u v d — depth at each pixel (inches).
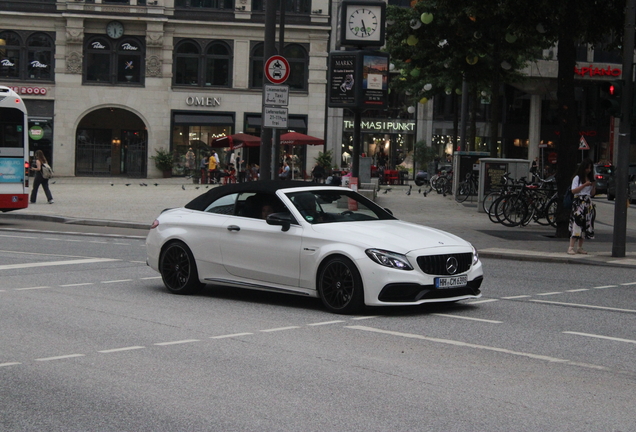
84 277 499.8
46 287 458.0
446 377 263.9
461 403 234.4
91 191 1427.2
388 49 1304.1
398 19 1275.8
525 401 237.0
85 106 1974.7
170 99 1998.0
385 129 2145.7
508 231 825.5
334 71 868.0
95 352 298.7
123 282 482.9
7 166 876.0
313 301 418.6
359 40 868.0
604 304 422.6
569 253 641.6
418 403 234.1
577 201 638.5
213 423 214.8
